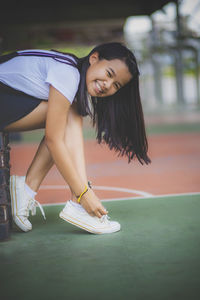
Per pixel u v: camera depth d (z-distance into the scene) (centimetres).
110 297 137
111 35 2330
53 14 1495
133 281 150
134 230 219
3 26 1498
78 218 213
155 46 2323
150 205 279
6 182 223
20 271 163
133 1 1483
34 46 2322
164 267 163
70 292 142
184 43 2302
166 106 2639
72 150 214
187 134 926
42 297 138
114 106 218
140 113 219
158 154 600
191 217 243
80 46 2442
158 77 2664
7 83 206
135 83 211
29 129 218
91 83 203
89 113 210
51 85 195
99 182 396
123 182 390
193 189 339
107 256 178
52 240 205
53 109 196
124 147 228
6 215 206
